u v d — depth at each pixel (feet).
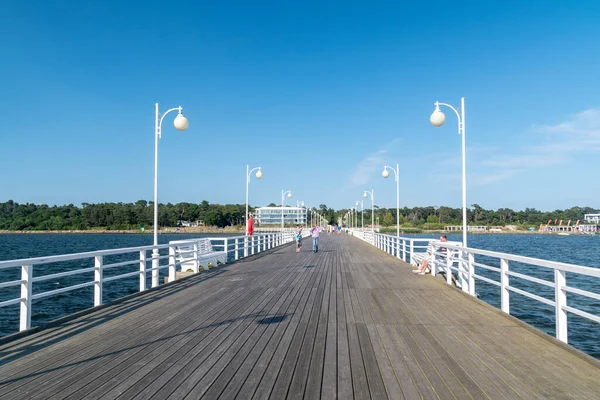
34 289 67.26
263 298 31.07
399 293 33.17
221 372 15.67
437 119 43.47
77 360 17.04
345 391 13.97
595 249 191.83
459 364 16.56
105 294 59.26
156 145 44.86
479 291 57.67
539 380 14.89
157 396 13.55
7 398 13.34
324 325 22.79
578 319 43.24
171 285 37.60
